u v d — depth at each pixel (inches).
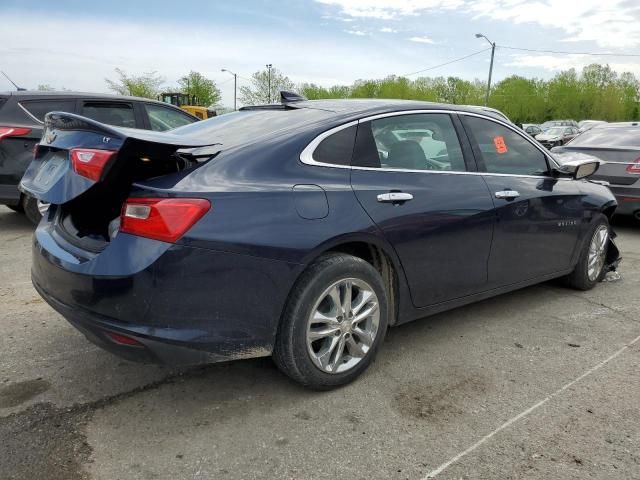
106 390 115.5
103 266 94.5
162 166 102.5
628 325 157.9
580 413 109.9
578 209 173.5
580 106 2669.8
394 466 92.8
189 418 105.8
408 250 123.5
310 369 110.5
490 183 144.1
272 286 102.7
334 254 112.9
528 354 137.4
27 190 111.6
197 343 96.8
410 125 133.7
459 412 109.7
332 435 101.2
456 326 155.3
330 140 117.5
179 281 93.8
